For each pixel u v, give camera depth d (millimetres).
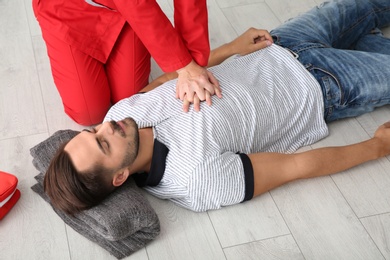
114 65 2213
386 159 2082
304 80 2057
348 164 1946
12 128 2246
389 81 2062
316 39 2176
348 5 2334
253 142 1966
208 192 1813
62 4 2043
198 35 1867
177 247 1827
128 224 1749
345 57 2084
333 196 1960
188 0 1792
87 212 1777
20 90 2416
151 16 1769
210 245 1829
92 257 1807
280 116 2014
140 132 1870
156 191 1908
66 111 2260
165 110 1905
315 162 1882
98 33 2102
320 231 1861
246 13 2807
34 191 1991
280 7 2848
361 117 2246
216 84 1925
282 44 2150
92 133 1761
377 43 2357
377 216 1903
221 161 1802
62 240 1855
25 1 2947
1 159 2121
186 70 1894
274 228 1869
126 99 1979
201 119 1863
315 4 2869
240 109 1928
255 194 1848
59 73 2154
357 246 1820
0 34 2721
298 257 1792
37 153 1963
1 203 1877
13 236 1868
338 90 2051
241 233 1857
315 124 2121
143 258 1800
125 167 1774
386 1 2389
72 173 1703
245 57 2092
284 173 1861
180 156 1817
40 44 2662
